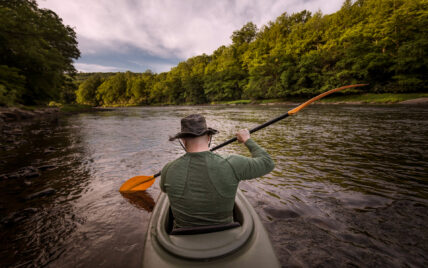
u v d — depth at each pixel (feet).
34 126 35.01
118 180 10.23
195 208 3.56
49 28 77.51
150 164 12.82
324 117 36.45
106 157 14.48
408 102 69.10
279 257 4.80
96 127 32.81
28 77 77.00
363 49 98.84
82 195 8.53
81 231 6.07
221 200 3.54
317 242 5.31
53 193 8.75
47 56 77.00
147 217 6.81
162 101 252.42
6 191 8.98
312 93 115.14
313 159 12.77
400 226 5.92
